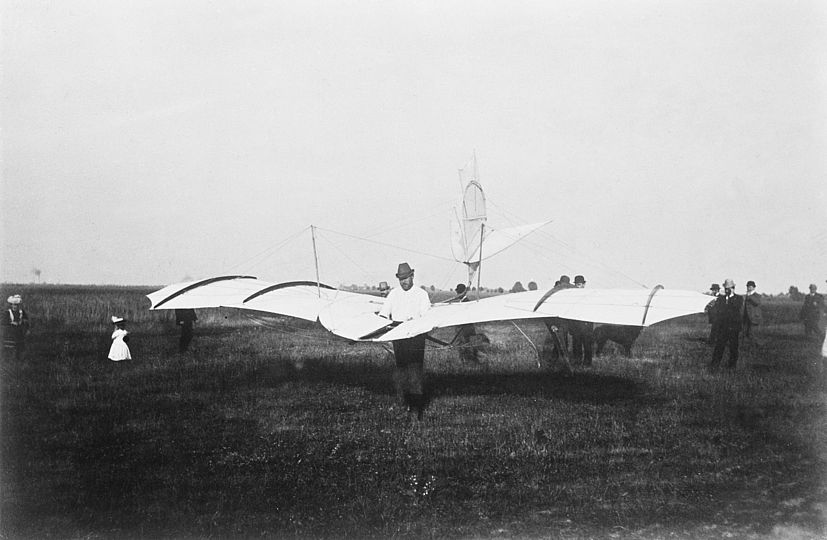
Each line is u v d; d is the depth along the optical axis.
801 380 11.58
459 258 14.96
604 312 9.51
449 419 9.12
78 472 7.07
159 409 9.71
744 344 15.62
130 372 12.50
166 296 12.80
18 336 13.50
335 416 9.31
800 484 6.77
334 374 12.61
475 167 15.06
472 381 11.91
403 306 10.57
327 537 5.73
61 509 6.21
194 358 14.34
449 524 5.96
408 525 5.95
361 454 7.65
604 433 8.41
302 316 11.52
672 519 6.00
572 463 7.40
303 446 7.93
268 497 6.50
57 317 20.78
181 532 5.80
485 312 10.27
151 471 7.16
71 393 10.62
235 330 20.41
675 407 9.73
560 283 12.95
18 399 10.17
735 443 8.06
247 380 11.94
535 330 21.44
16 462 7.37
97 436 8.32
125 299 25.34
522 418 9.12
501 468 7.23
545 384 11.57
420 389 9.70
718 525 5.94
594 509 6.27
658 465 7.32
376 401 10.27
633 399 10.29
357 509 6.21
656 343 17.66
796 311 28.61
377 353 15.41
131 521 6.01
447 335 20.14
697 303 9.20
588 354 13.55
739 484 6.83
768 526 5.89
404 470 7.14
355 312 11.56
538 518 6.07
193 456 7.59
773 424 8.80
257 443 8.05
